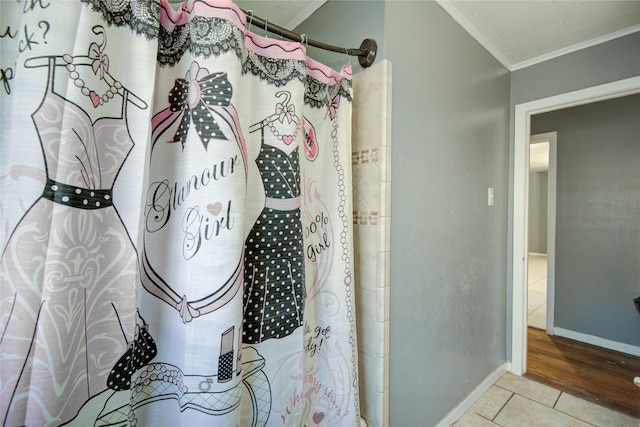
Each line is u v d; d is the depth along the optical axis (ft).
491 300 5.76
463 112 4.77
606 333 7.55
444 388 4.50
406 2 3.64
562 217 8.27
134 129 1.95
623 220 7.34
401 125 3.59
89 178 1.78
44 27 1.60
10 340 1.54
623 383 5.86
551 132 8.48
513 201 6.30
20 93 1.57
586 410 5.01
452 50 4.48
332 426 3.05
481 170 5.32
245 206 2.20
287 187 2.66
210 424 1.96
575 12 4.51
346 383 3.05
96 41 1.78
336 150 3.18
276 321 2.63
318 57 4.31
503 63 6.02
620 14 4.55
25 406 1.56
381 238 3.40
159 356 2.15
